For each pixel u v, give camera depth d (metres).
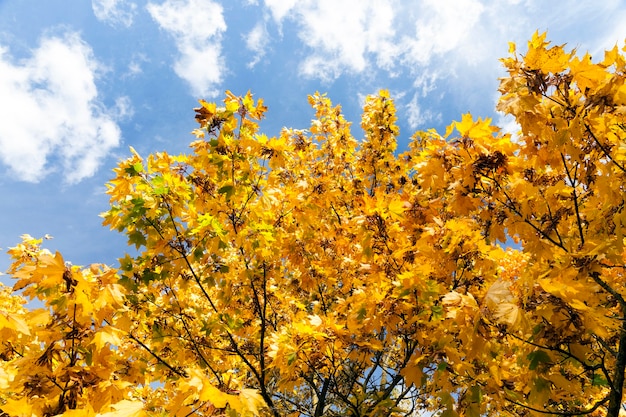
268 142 3.85
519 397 2.40
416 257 3.02
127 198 3.53
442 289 2.79
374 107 6.08
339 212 5.62
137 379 3.45
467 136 2.46
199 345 4.11
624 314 2.16
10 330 1.91
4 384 1.69
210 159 3.64
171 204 3.59
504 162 2.40
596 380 2.57
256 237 3.94
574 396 2.76
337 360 3.16
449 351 2.46
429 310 2.73
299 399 4.79
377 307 2.83
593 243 2.18
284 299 4.98
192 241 3.79
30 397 1.64
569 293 1.95
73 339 1.81
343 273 4.46
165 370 3.90
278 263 4.61
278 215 4.55
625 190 2.06
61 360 1.84
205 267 4.07
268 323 4.79
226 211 3.87
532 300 2.22
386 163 5.88
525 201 2.43
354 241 4.34
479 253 2.80
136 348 4.11
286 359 2.88
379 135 5.88
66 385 1.69
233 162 3.66
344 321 3.16
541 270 2.29
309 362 2.93
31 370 1.72
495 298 1.93
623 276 2.58
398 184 5.83
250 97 3.88
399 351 3.58
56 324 1.84
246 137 3.75
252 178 3.77
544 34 2.07
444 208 3.54
